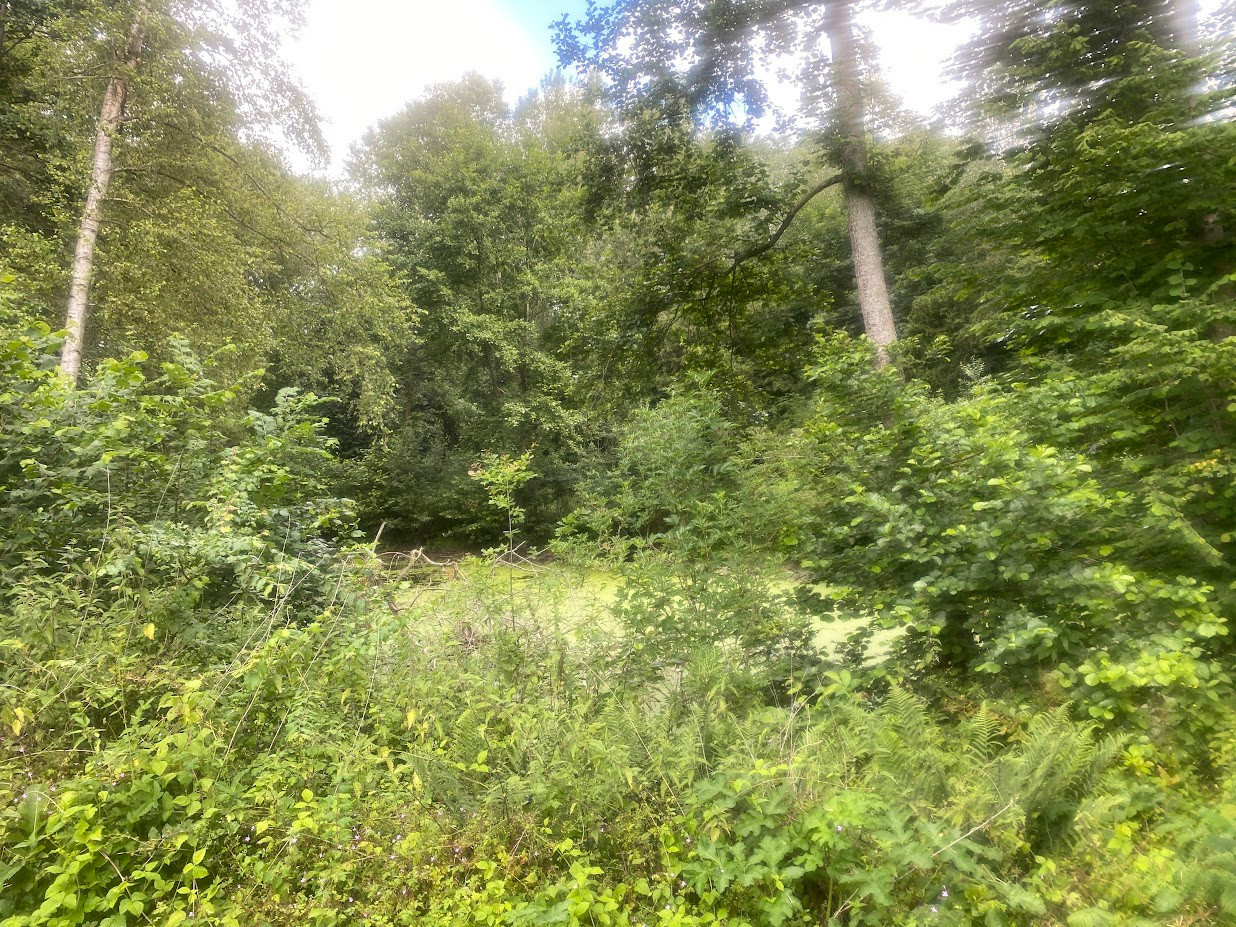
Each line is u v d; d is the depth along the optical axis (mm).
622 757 2664
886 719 2965
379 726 3242
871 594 4043
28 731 2697
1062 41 5277
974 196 5789
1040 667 3598
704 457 4668
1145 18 5316
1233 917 2008
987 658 3553
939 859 2273
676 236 8766
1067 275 5164
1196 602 3383
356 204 14594
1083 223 4801
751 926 2242
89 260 9156
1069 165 4953
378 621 3562
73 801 2314
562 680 3797
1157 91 4766
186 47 9773
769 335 8875
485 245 19547
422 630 3932
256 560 3881
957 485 3801
